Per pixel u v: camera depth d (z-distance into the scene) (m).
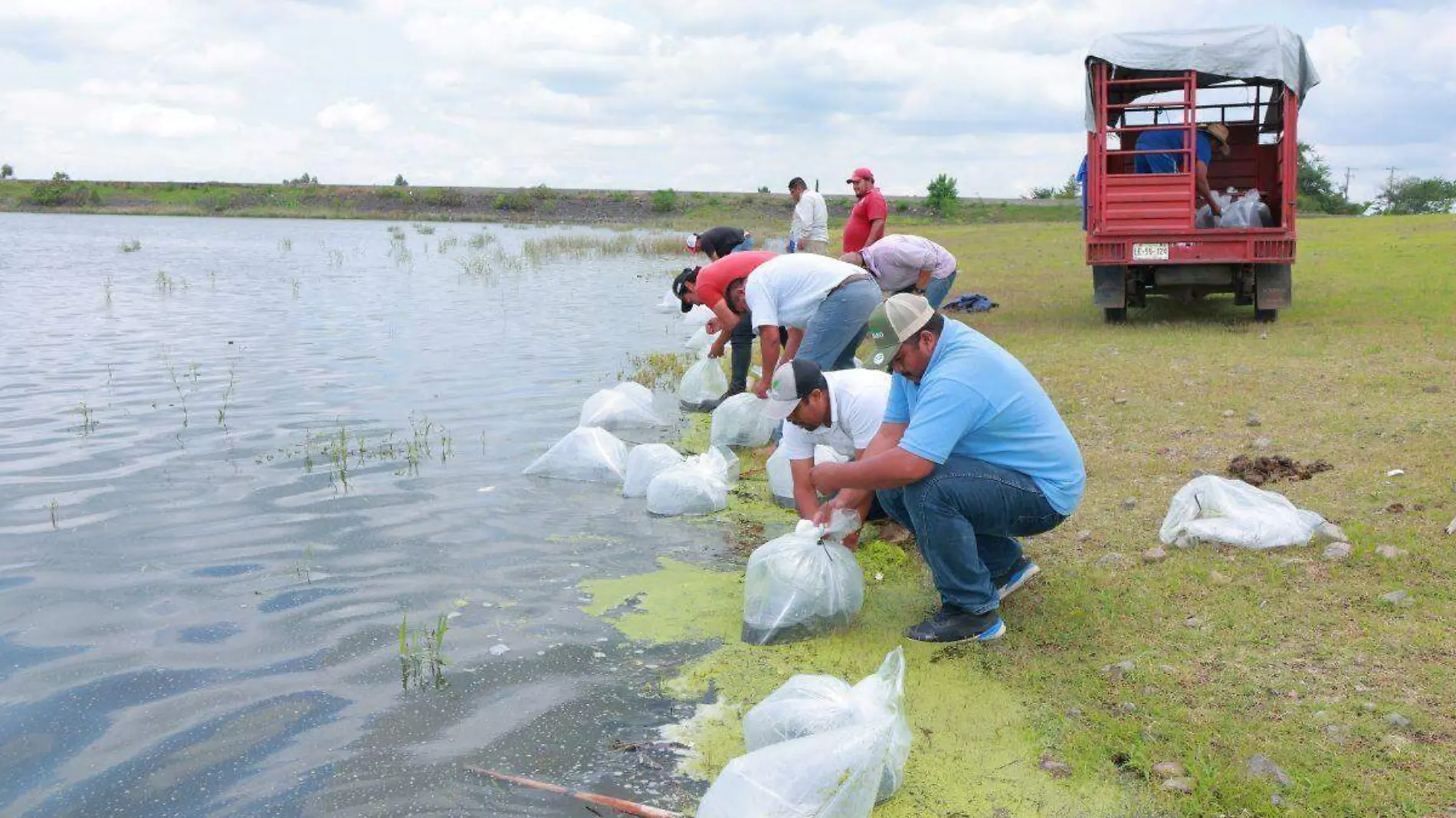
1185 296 13.00
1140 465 6.89
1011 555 4.98
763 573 4.84
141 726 3.98
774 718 3.61
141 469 7.38
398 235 42.38
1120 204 12.12
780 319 7.29
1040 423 4.64
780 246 39.66
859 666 4.49
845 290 7.12
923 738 3.88
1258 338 10.96
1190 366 9.67
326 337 13.74
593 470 7.32
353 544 5.96
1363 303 12.95
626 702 4.20
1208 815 3.32
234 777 3.65
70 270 25.22
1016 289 16.94
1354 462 6.50
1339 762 3.49
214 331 14.30
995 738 3.87
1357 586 4.80
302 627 4.87
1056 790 3.54
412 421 8.89
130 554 5.75
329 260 29.19
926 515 4.56
